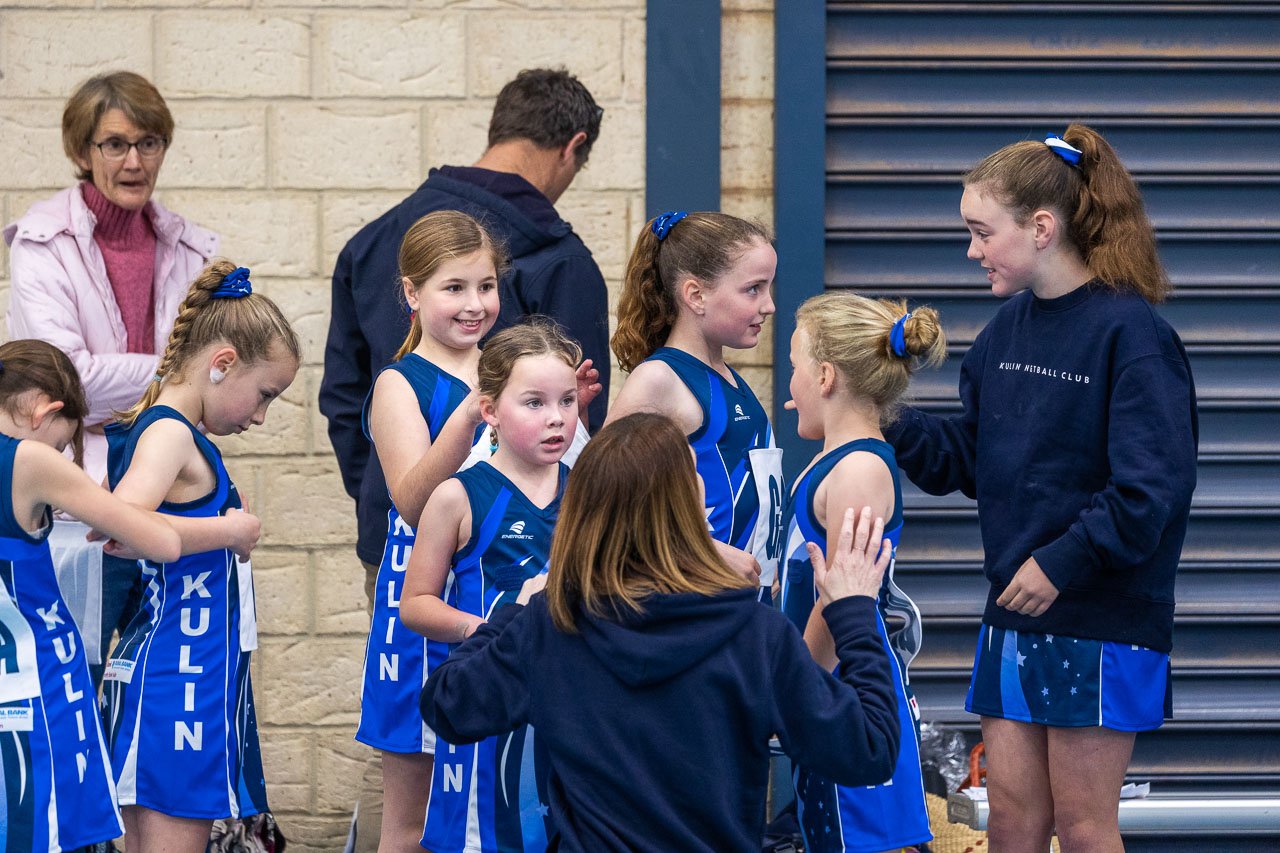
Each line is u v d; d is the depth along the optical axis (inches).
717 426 328.2
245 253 476.4
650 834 221.6
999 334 331.6
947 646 471.8
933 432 346.0
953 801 368.5
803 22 465.7
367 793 470.9
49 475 289.4
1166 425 297.1
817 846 295.0
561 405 302.2
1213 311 474.0
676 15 467.5
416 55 473.1
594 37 473.1
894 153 476.7
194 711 323.3
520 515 306.0
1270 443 471.2
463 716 238.2
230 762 329.1
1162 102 473.1
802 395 308.3
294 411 478.6
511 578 303.4
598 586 227.3
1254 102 473.4
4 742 286.2
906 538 474.0
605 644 223.9
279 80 472.1
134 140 411.8
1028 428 315.0
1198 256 474.0
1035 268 313.3
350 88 473.1
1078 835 312.8
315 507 479.8
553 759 231.3
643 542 228.5
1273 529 468.1
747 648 227.3
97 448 409.4
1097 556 297.4
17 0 465.7
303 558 480.1
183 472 322.3
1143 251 311.6
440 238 330.6
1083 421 307.1
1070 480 309.4
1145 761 465.7
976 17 473.1
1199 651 466.3
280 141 473.4
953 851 376.2
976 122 473.1
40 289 408.2
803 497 297.9
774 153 473.1
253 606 346.6
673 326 339.9
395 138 474.6
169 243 435.2
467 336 332.8
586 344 384.8
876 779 229.0
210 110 472.1
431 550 305.0
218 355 323.6
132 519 297.1
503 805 299.6
